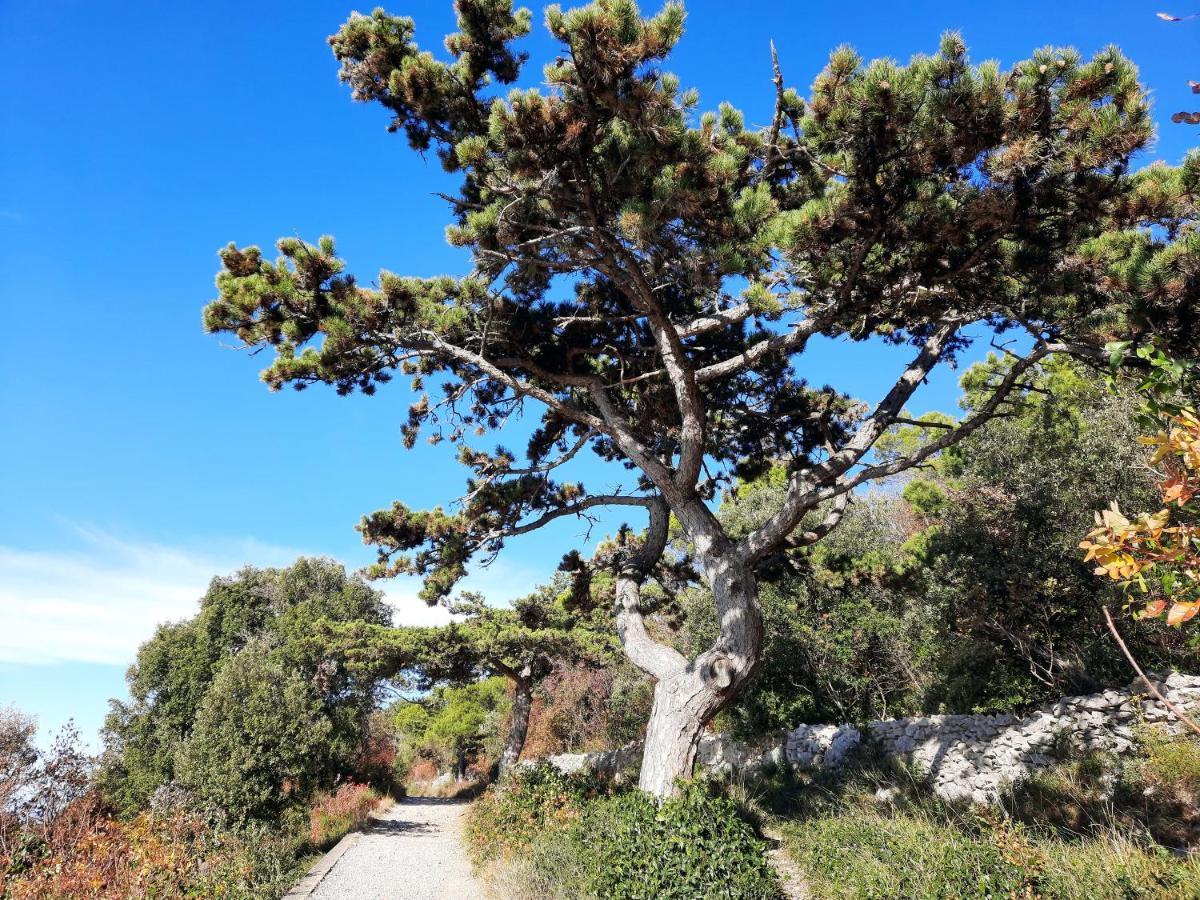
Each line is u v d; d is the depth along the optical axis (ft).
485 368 30.50
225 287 26.94
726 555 30.30
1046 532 41.34
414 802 84.64
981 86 18.63
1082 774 31.19
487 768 104.73
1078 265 22.07
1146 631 37.09
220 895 27.55
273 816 42.29
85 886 24.98
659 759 27.53
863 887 20.76
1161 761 28.48
